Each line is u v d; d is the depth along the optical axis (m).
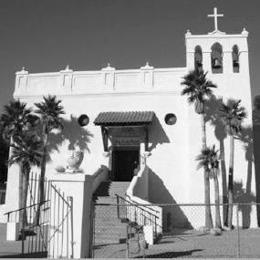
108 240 16.95
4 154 49.16
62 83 33.12
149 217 21.23
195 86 29.25
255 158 32.50
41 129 32.28
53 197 11.70
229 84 30.80
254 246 16.45
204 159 27.84
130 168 31.80
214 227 26.34
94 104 32.41
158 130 31.27
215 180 27.77
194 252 14.16
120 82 32.53
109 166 31.14
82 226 11.27
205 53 31.72
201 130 30.09
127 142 31.61
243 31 31.72
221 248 15.55
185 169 30.31
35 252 12.41
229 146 29.77
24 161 29.09
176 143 30.84
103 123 30.00
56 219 11.45
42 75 33.50
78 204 11.38
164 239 19.67
